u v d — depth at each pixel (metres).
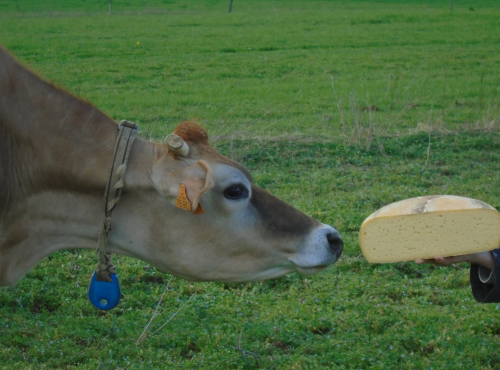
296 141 9.68
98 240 3.33
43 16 31.55
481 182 8.03
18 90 3.25
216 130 10.42
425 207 3.22
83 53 20.11
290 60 19.33
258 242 3.26
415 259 3.26
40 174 3.24
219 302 5.09
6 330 4.63
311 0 42.72
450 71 17.67
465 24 27.52
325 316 4.78
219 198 3.15
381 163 8.94
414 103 13.09
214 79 16.67
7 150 3.24
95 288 3.38
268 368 4.18
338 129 10.90
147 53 20.45
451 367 4.11
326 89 15.29
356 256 5.97
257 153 9.20
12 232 3.32
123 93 14.63
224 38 23.77
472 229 3.21
